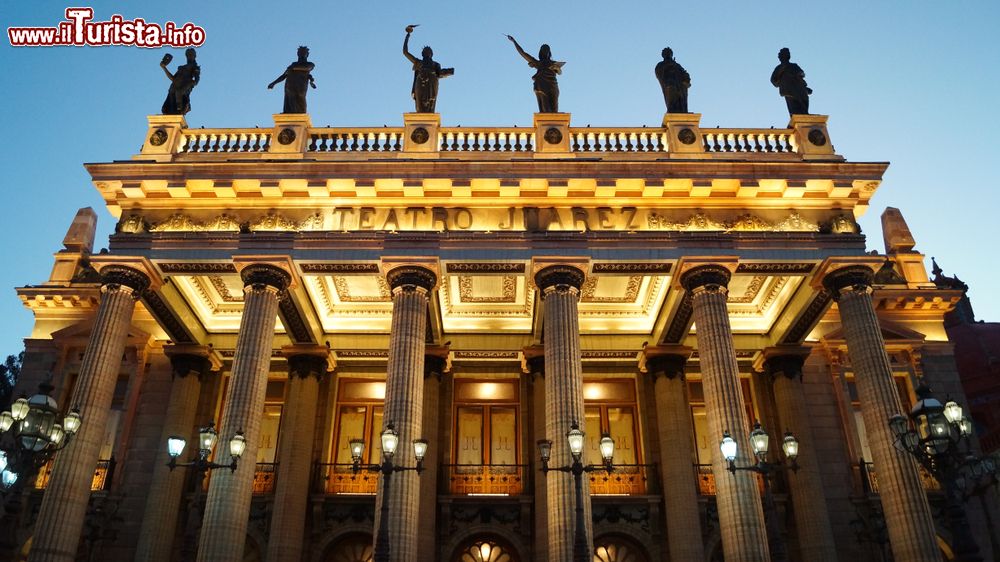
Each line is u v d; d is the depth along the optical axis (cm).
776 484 2727
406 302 2348
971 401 4050
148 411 2814
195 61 2833
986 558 2617
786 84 2808
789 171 2523
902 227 3241
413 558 2027
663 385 2848
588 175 2505
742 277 2755
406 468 1836
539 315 2786
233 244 2427
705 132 2697
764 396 2912
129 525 2619
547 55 2819
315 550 2619
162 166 2495
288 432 2725
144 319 2980
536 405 2836
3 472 1578
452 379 2970
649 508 2695
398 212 2525
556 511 2041
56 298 2970
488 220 2520
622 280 2795
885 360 2292
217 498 2048
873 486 2717
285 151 2605
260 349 2277
